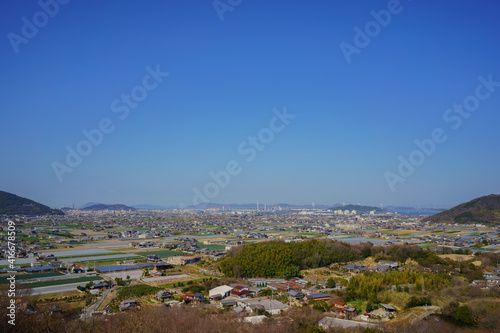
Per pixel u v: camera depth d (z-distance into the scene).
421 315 119.12
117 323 91.19
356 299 137.75
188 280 169.25
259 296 141.62
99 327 89.38
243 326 98.81
